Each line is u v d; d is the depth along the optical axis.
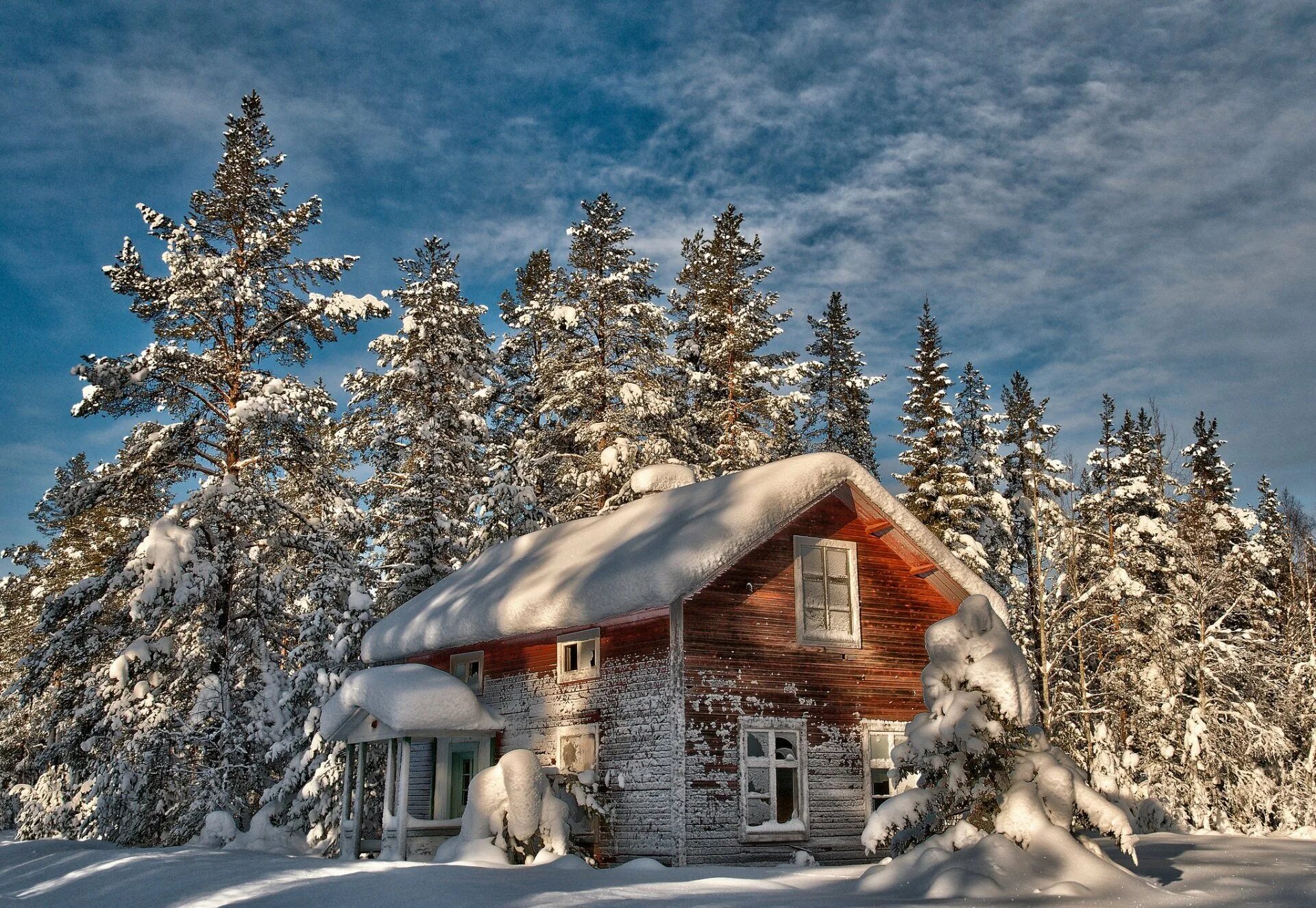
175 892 15.41
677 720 18.81
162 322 30.52
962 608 15.07
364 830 27.25
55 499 29.66
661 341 39.91
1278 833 25.16
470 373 36.69
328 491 31.19
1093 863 12.38
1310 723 33.62
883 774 21.25
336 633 29.27
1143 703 31.95
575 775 20.27
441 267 38.88
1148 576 36.62
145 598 26.28
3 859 23.02
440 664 26.53
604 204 40.28
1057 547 32.75
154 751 27.44
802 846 19.47
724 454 38.91
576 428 38.81
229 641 29.44
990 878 11.91
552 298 41.56
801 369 39.53
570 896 12.57
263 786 29.98
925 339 39.16
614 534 23.41
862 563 22.03
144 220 30.03
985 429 42.31
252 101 31.80
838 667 20.98
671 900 12.34
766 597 20.50
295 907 13.20
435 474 34.41
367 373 37.72
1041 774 13.78
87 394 27.25
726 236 41.50
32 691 28.81
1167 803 29.16
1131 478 40.62
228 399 30.22
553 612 21.28
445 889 13.23
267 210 31.69
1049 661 31.39
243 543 30.38
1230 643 34.59
